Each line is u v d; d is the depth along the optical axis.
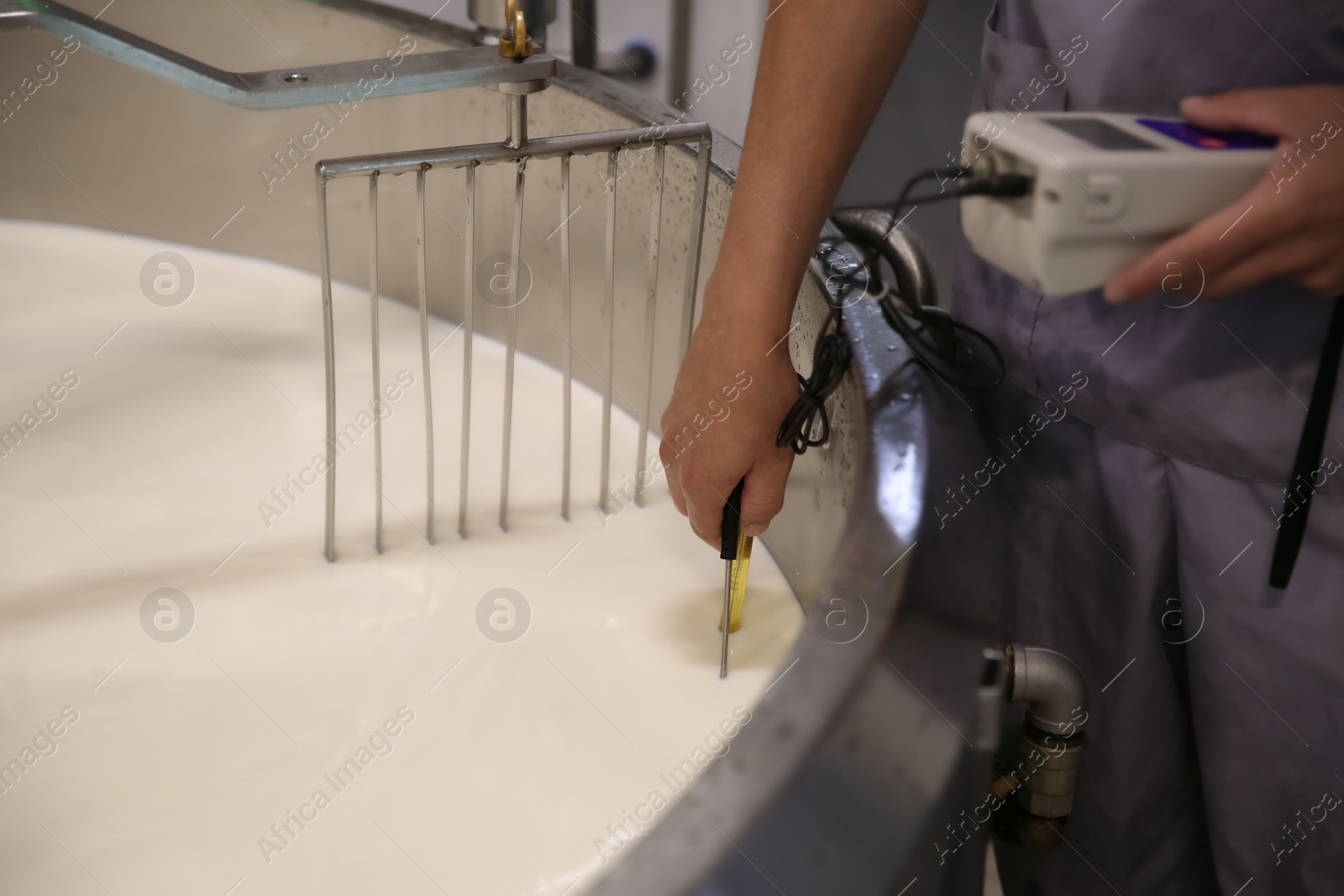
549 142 0.79
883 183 1.15
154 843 0.67
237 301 1.24
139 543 0.90
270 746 0.74
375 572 0.89
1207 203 0.50
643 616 0.87
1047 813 0.68
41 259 1.29
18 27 0.66
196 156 1.25
